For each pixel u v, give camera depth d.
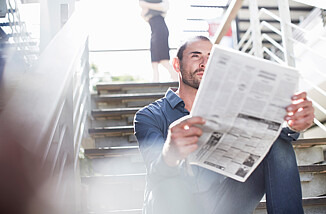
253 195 1.15
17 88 0.78
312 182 2.05
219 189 1.14
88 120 2.71
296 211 1.07
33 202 0.58
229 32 4.66
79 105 2.11
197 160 0.98
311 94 2.95
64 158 1.52
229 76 0.87
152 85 3.24
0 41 2.86
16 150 0.57
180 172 1.12
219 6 4.39
